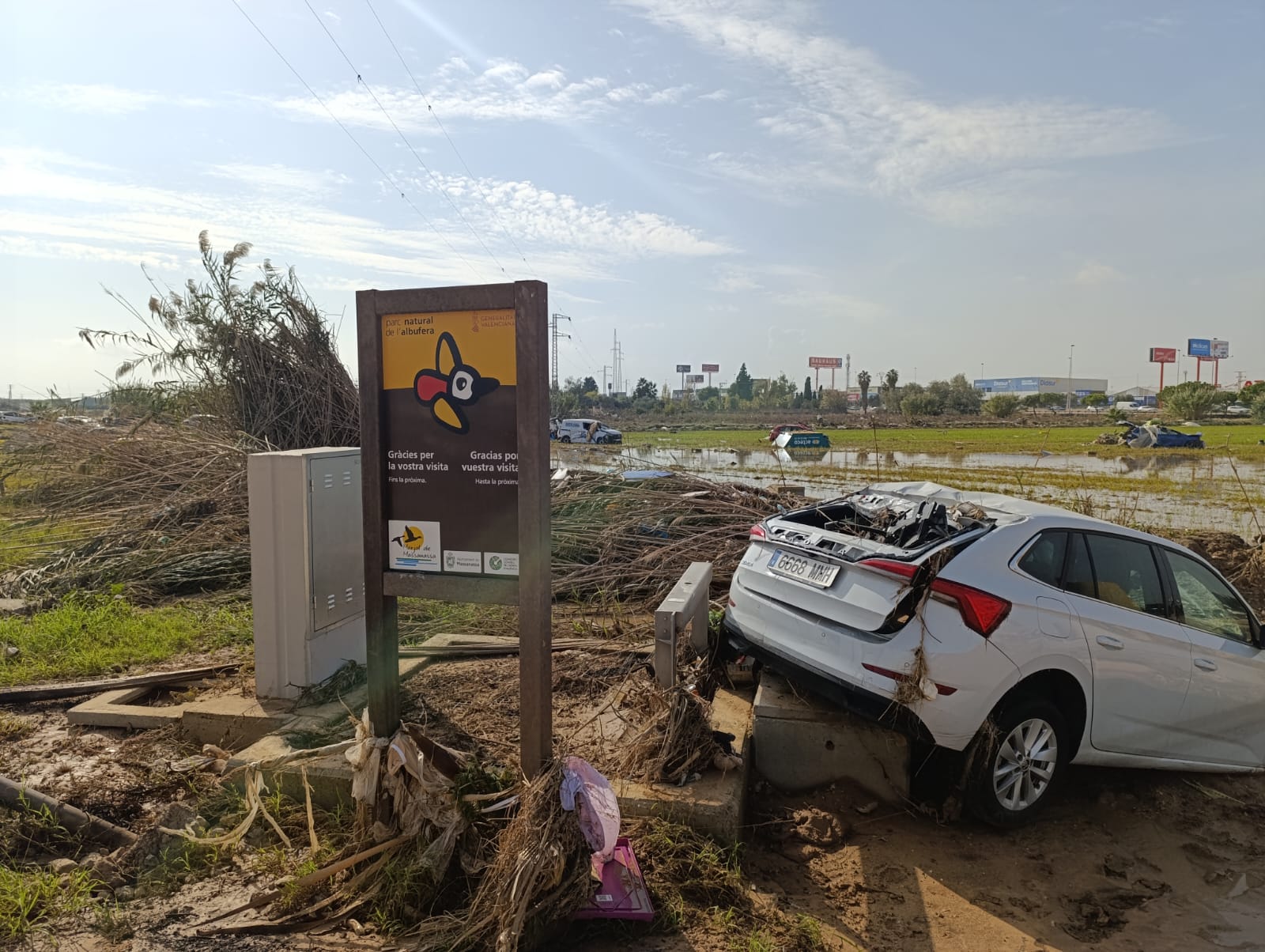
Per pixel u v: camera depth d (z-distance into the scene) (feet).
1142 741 17.44
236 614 27.07
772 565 18.52
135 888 12.64
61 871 13.00
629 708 18.98
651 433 213.25
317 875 12.01
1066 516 17.47
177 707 18.80
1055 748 16.28
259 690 18.21
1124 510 49.34
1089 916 13.56
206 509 36.35
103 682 20.25
